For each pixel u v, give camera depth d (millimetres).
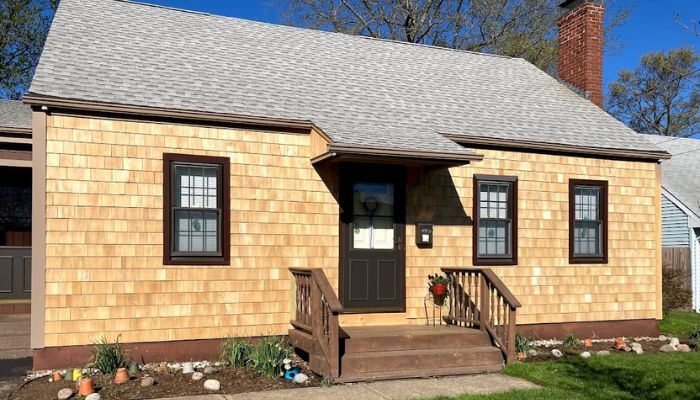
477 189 10250
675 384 7223
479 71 13445
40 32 21781
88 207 7734
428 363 7957
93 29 9812
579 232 11102
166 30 10719
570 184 10984
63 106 7543
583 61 14078
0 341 8734
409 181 9742
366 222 9438
